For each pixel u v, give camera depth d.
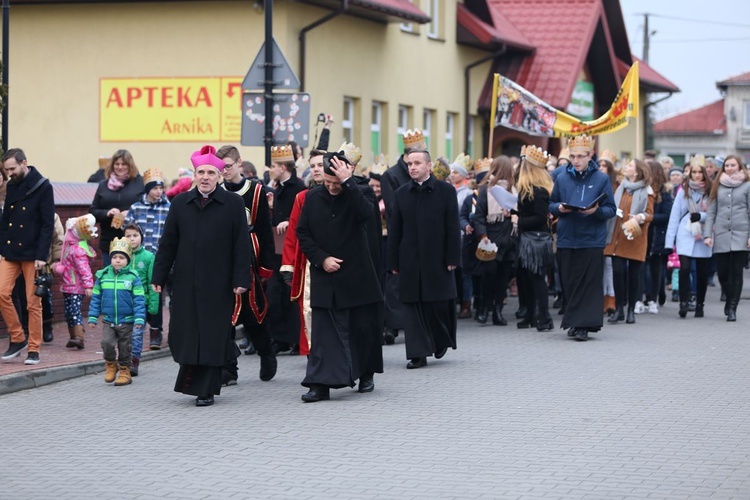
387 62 32.91
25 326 16.55
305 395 11.98
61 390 12.98
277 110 18.95
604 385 12.66
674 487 8.33
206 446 9.91
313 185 13.61
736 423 10.62
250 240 12.27
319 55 29.23
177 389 11.85
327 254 11.97
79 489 8.49
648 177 18.44
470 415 11.09
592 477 8.64
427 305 14.05
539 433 10.24
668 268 25.03
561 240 16.39
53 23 29.50
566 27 40.62
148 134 29.02
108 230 17.03
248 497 8.20
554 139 42.00
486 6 38.00
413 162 13.96
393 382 13.07
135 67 29.02
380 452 9.58
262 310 12.99
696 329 17.78
